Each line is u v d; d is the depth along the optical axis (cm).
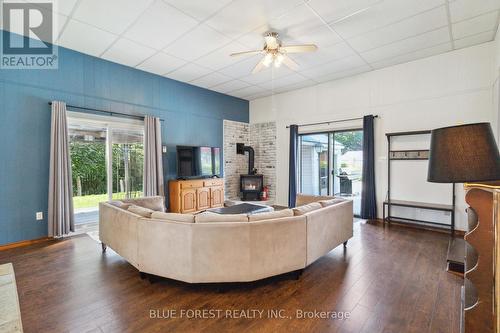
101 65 443
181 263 229
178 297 227
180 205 517
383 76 488
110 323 190
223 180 602
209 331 181
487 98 382
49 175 379
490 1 286
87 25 334
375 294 230
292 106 639
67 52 403
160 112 533
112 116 460
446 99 418
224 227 224
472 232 131
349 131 554
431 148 159
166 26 336
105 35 361
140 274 262
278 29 345
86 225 433
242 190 680
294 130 618
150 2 285
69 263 299
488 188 126
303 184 644
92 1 283
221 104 662
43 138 380
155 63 466
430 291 234
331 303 217
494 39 368
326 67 484
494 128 366
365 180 501
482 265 129
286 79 553
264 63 367
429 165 159
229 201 645
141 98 501
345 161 575
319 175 614
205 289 241
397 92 471
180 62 460
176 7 294
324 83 577
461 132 142
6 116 350
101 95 444
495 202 111
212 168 606
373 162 495
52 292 233
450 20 325
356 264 295
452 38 371
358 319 195
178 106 566
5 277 261
